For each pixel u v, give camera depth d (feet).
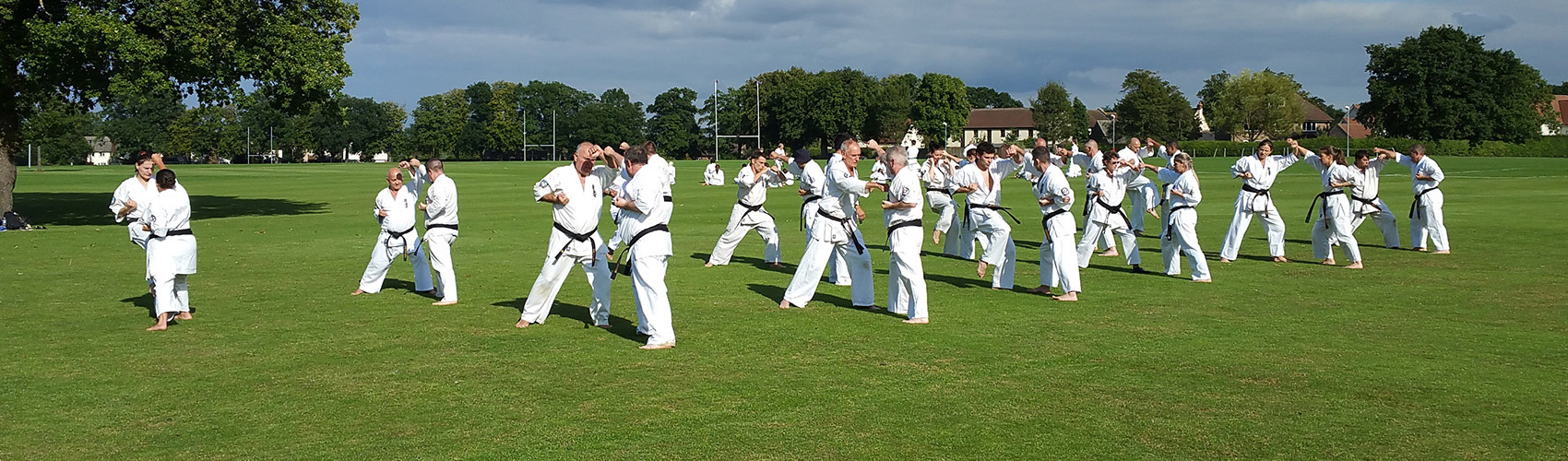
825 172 39.06
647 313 30.86
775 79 423.23
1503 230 67.26
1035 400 24.54
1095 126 495.41
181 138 447.01
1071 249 39.60
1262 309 37.55
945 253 55.88
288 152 479.41
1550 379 26.37
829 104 392.06
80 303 40.06
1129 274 47.57
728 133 469.16
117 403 24.70
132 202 35.17
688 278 46.73
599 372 27.50
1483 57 322.75
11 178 84.12
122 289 44.37
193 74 85.40
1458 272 47.60
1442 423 22.53
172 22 83.61
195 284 45.32
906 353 29.86
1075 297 39.65
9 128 84.64
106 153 483.92
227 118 458.09
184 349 30.89
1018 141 461.78
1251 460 20.18
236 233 73.05
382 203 41.78
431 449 21.03
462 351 30.32
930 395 25.12
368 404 24.48
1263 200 51.55
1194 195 44.98
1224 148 335.47
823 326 34.22
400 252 41.88
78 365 28.68
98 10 83.35
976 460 20.24
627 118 494.18
